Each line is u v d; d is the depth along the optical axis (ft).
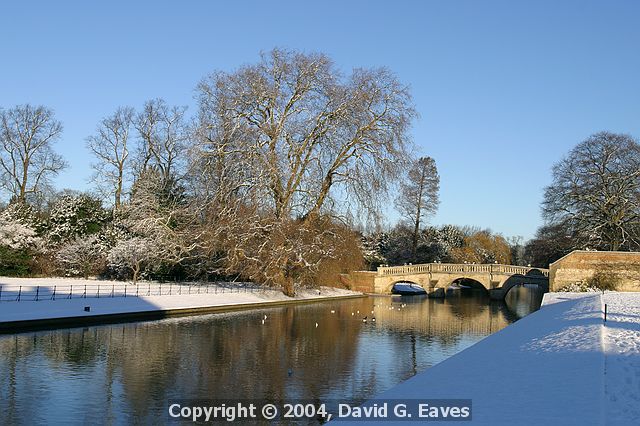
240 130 143.74
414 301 193.88
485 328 119.14
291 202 150.92
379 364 77.15
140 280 176.55
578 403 33.73
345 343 94.58
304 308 151.53
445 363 59.47
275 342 92.79
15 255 169.07
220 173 147.43
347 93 147.43
